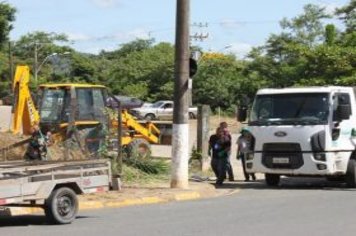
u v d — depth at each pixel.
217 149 25.75
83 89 27.88
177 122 22.81
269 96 24.77
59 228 14.68
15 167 14.75
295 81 61.44
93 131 27.33
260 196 21.78
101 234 13.74
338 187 25.14
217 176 25.86
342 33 66.44
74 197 15.70
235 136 54.47
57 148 24.91
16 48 124.00
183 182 22.95
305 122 23.83
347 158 24.39
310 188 24.75
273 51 91.81
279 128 24.17
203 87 93.69
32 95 29.61
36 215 17.28
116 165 23.95
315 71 57.62
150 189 22.56
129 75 110.38
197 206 19.03
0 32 61.16
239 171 31.92
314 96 24.12
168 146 41.50
